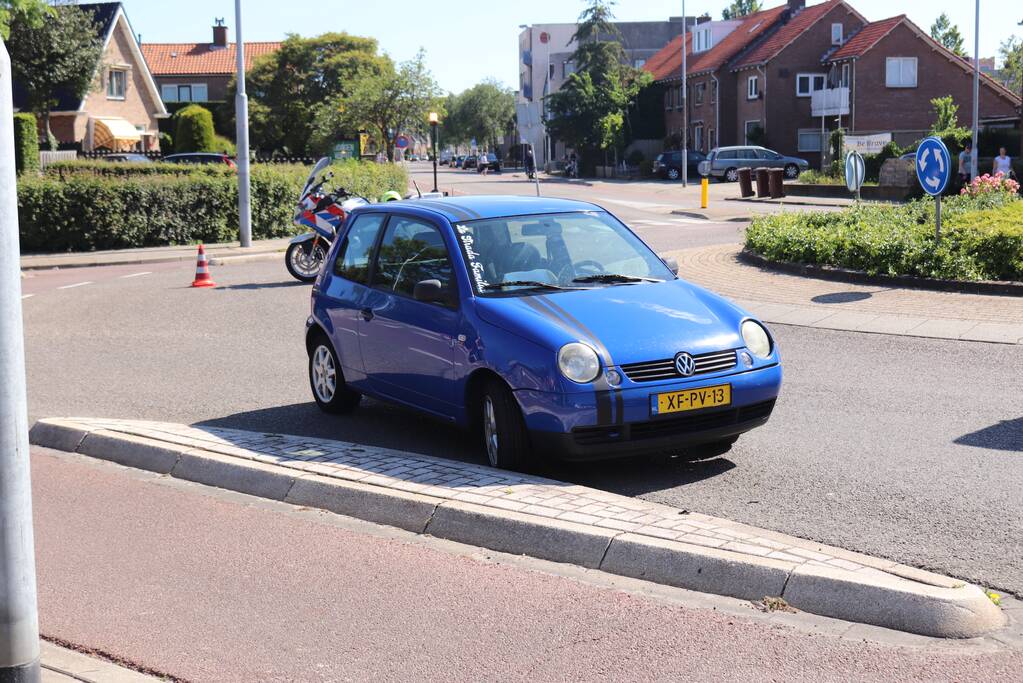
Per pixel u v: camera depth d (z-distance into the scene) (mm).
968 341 10758
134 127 61188
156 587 5070
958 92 58531
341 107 47906
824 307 13023
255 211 27922
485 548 5469
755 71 63375
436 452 7391
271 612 4746
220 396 9453
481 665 4164
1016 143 41469
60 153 43188
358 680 4082
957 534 5453
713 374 6383
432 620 4602
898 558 5141
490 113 137625
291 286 17312
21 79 51125
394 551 5457
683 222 29281
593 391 6141
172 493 6574
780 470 6699
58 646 4414
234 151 60875
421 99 47438
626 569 5043
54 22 50594
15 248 3211
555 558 5250
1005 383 8938
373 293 7859
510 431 6492
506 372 6422
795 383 9242
